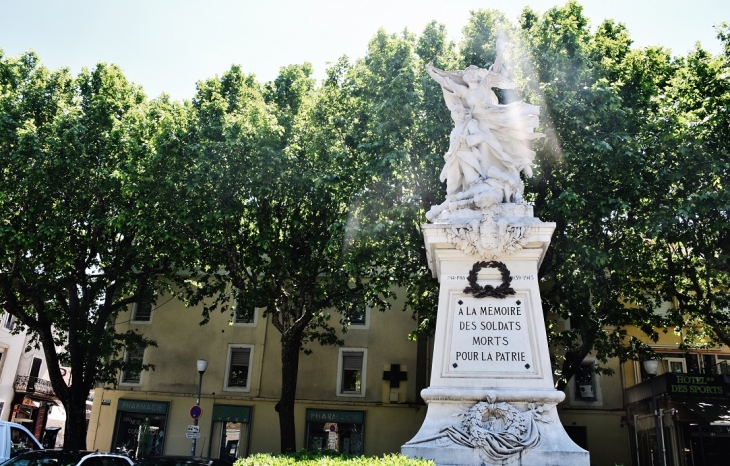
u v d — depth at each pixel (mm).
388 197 15438
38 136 16859
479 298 7934
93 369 19250
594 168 14172
